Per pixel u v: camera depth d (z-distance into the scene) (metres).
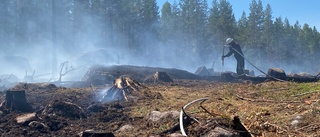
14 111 8.52
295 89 10.45
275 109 7.89
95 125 7.58
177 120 6.85
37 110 8.77
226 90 11.36
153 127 6.99
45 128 7.24
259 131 6.36
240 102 9.05
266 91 10.52
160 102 9.45
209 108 8.19
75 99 9.94
